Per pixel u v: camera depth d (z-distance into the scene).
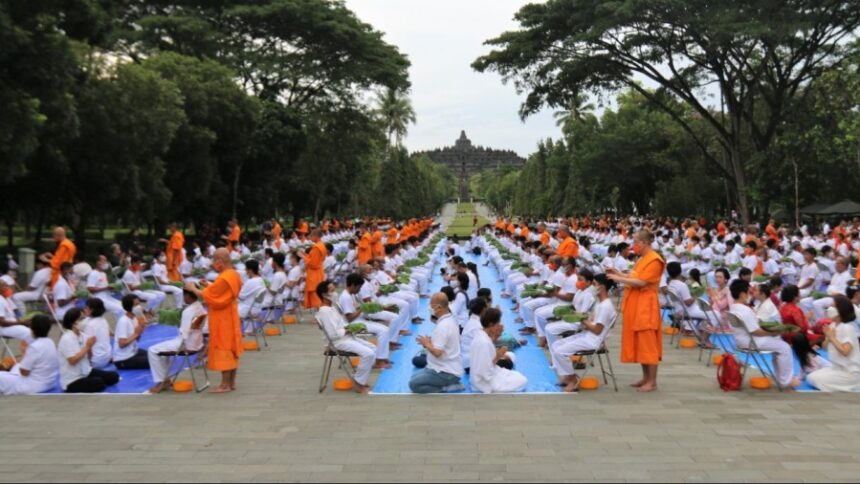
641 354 8.06
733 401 7.66
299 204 46.03
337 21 35.59
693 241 21.14
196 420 7.00
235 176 32.41
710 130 43.84
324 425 6.80
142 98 21.92
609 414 7.14
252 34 35.41
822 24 27.64
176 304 15.15
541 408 7.41
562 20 29.03
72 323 8.47
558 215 63.12
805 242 22.09
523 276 16.19
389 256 17.62
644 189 51.19
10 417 7.11
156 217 28.42
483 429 6.62
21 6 14.17
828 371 8.19
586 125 58.44
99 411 7.36
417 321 13.83
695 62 31.27
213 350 8.13
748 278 11.04
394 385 8.80
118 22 29.61
